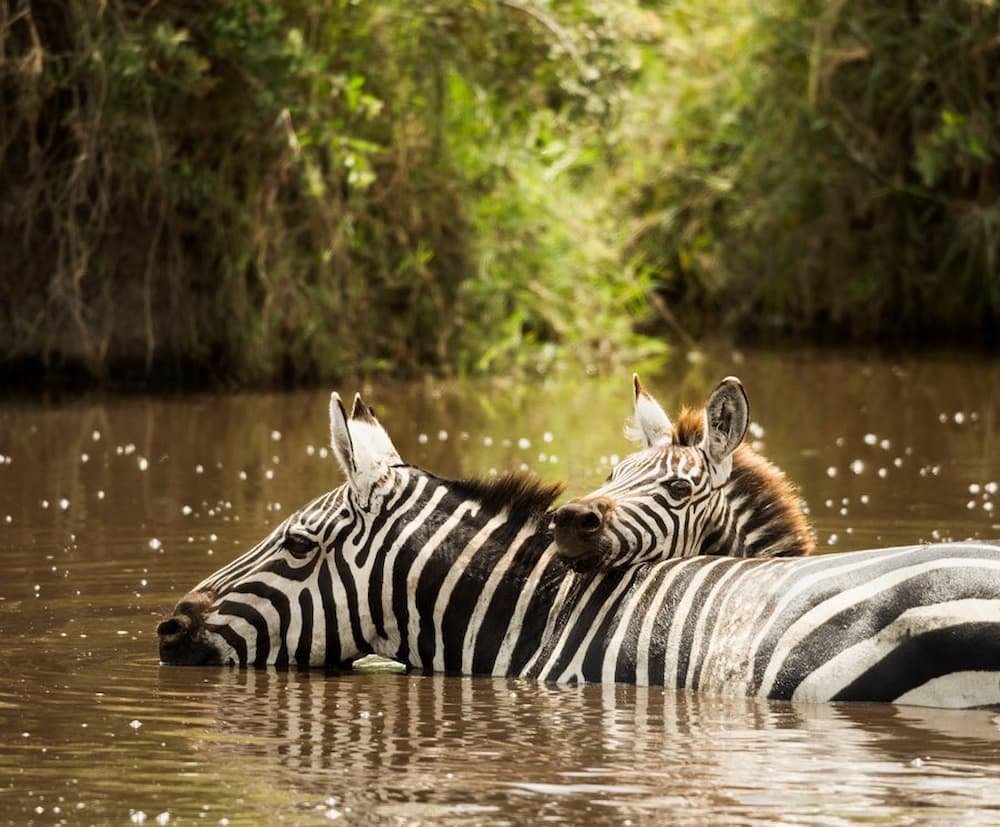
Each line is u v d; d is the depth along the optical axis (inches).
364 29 1571.1
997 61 1834.4
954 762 435.8
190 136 1496.1
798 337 1987.0
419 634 561.6
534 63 1625.2
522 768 437.1
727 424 561.3
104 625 627.5
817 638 498.0
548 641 546.9
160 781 429.4
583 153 1900.8
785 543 582.6
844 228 1963.6
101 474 1019.9
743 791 415.5
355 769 438.3
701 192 2098.9
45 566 738.2
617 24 1663.4
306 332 1540.4
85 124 1421.0
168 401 1402.6
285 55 1455.5
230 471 1034.7
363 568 565.3
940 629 482.0
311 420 1290.6
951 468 1026.7
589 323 1817.2
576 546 528.7
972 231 1865.2
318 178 1497.3
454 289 1664.6
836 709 485.7
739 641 510.0
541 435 1190.9
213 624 568.7
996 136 1831.9
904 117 1914.4
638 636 527.5
